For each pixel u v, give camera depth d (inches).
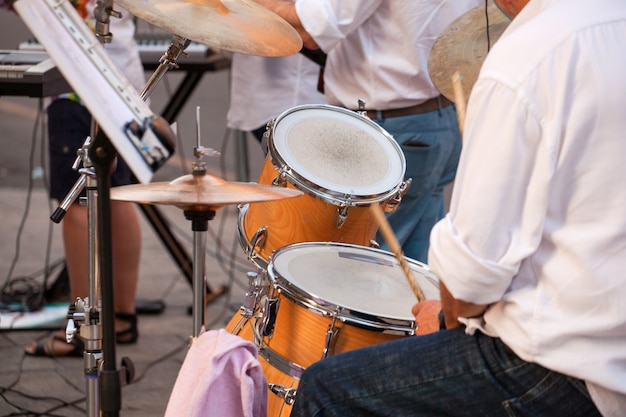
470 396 88.5
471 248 81.7
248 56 190.4
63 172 175.8
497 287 82.2
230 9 127.0
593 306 80.7
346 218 128.8
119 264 185.8
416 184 154.4
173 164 349.7
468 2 147.9
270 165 132.2
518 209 81.3
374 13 150.1
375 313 107.4
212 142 387.2
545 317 82.4
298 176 125.6
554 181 80.4
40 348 181.3
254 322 118.0
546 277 82.7
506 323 84.7
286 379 110.6
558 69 79.6
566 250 81.3
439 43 123.3
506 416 87.7
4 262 239.3
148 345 189.2
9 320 195.5
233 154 371.2
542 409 85.7
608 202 79.7
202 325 110.8
